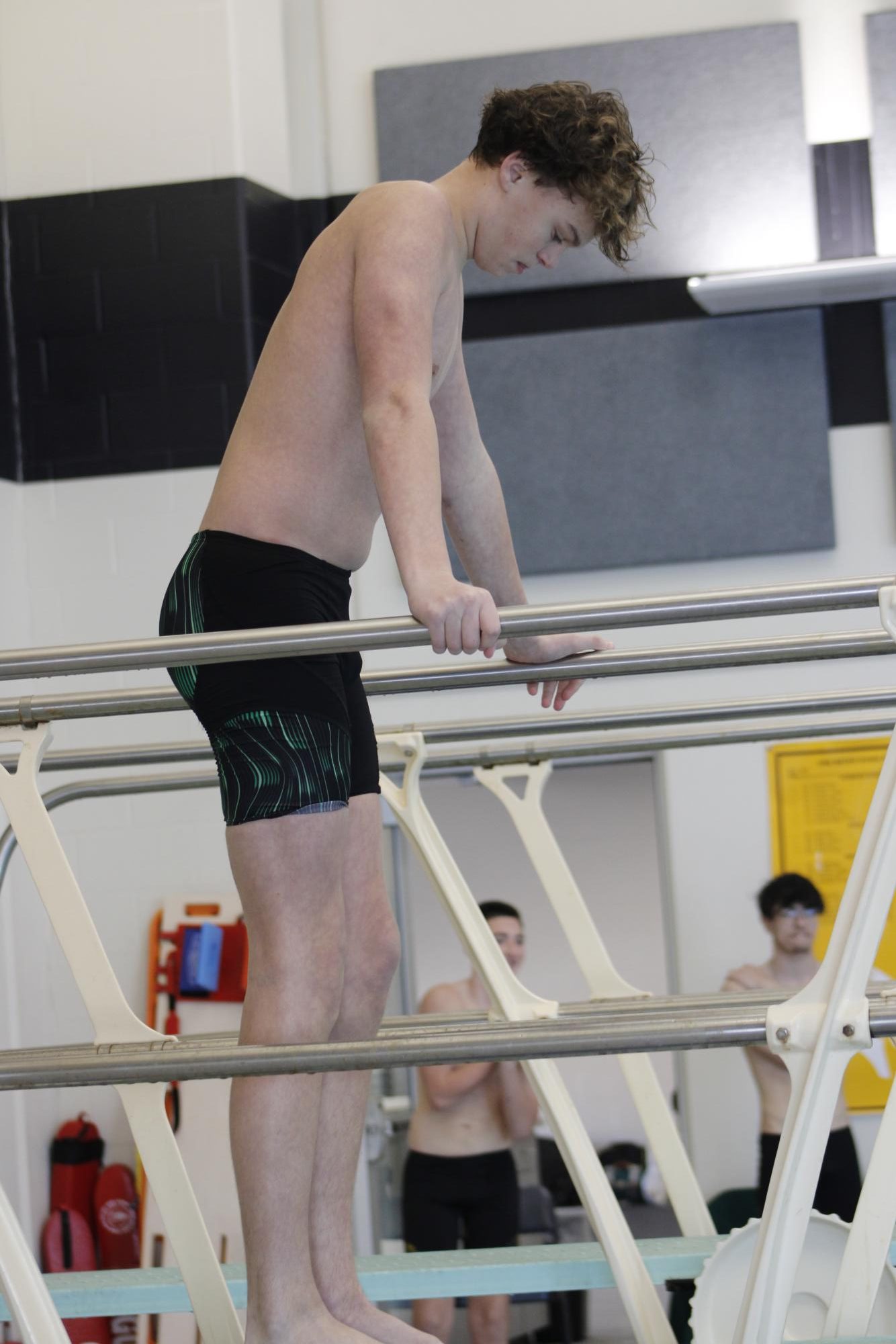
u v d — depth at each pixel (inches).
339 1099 132.8
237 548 128.0
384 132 435.2
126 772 420.2
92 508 431.5
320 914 124.5
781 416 417.1
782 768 412.2
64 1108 425.7
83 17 435.5
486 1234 327.6
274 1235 118.7
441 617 109.5
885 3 426.0
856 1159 340.5
